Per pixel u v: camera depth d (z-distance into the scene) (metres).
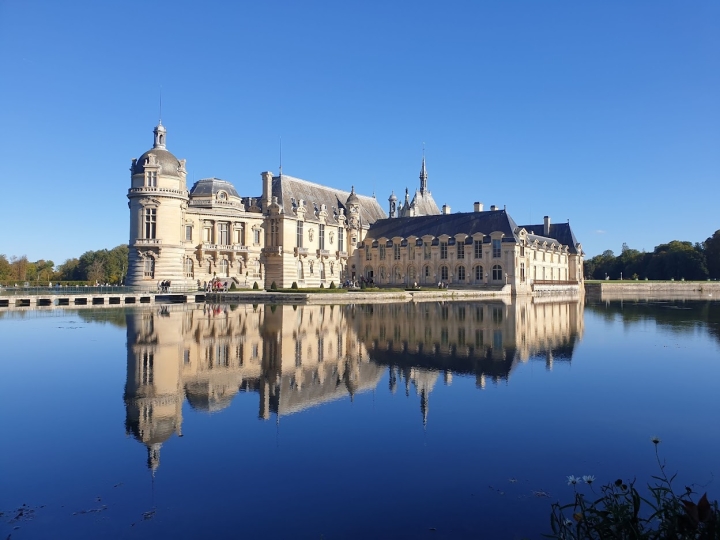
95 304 77.56
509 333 41.78
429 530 11.12
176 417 18.86
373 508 12.09
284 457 15.11
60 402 20.77
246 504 12.30
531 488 13.05
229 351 32.25
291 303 78.19
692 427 17.55
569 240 158.38
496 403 20.58
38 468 14.37
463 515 11.74
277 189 114.56
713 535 7.50
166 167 94.31
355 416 18.95
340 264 128.12
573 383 23.91
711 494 12.38
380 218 146.62
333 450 15.62
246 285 106.06
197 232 101.50
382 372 26.28
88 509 12.09
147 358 29.89
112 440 16.50
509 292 111.38
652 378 24.95
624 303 90.75
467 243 117.62
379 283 128.62
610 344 35.81
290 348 33.41
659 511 8.66
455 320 52.09
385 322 49.56
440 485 13.26
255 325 46.31
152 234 93.38
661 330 44.53
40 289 78.94
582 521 9.52
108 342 36.00
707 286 160.00
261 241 110.31
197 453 15.41
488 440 16.39
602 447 15.74
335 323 48.34
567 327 46.72
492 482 13.41
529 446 15.84
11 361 28.91
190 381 24.23
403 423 18.14
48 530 11.17
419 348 33.75
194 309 65.94
